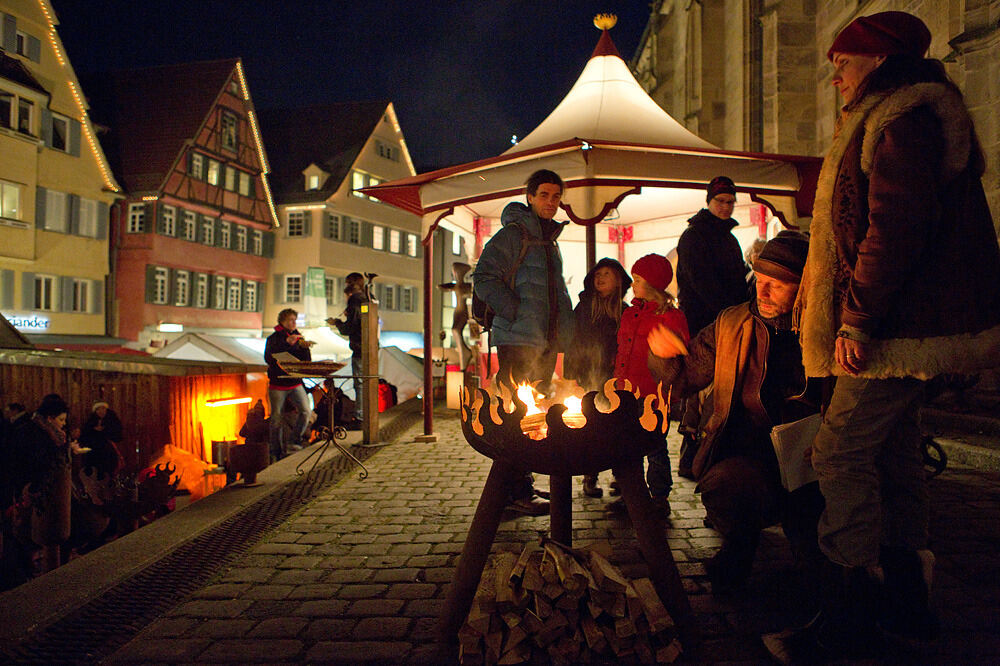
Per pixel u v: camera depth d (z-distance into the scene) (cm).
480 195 608
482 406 244
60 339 2564
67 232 2642
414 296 4331
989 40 775
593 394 233
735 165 585
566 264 938
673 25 2562
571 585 224
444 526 387
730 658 222
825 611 221
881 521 211
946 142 192
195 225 3177
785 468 240
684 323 363
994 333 193
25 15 2441
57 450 541
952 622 240
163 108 3219
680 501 425
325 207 3600
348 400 873
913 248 187
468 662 224
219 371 988
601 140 535
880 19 204
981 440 541
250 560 336
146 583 305
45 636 252
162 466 805
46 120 2531
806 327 217
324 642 242
